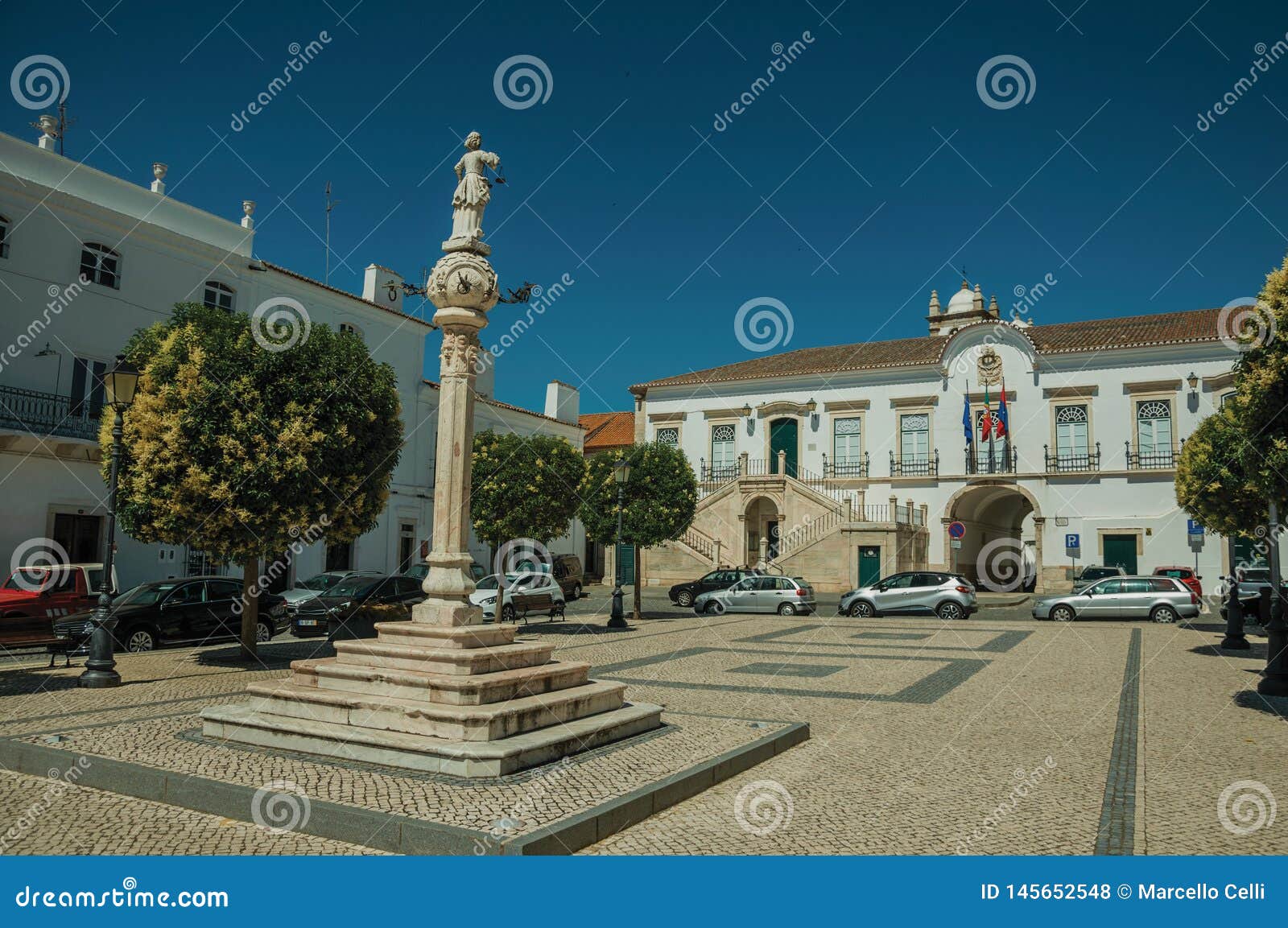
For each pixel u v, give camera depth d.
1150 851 5.24
